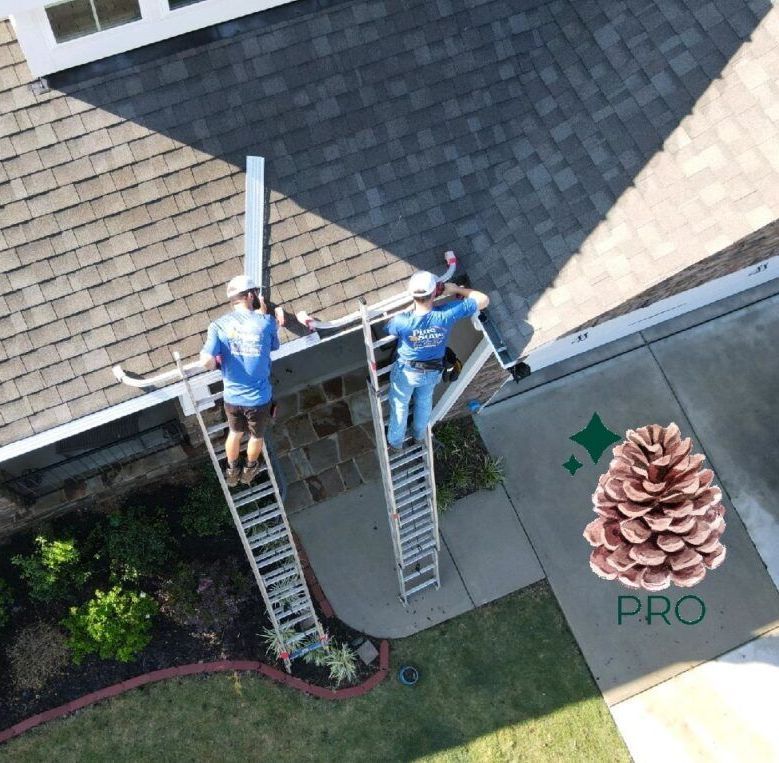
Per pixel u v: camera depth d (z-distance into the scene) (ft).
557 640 43.14
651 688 42.42
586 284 33.19
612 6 35.32
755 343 49.08
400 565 41.86
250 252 32.83
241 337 29.07
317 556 44.24
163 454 43.14
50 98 31.86
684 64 33.71
